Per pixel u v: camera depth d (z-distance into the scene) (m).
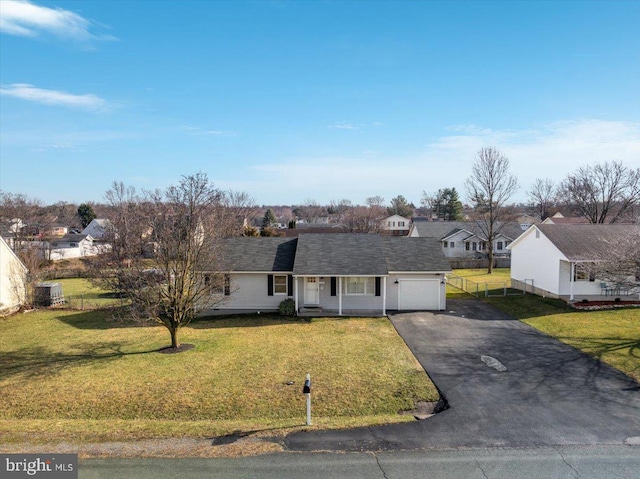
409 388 12.70
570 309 23.25
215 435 9.35
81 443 8.92
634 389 12.45
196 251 17.98
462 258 50.69
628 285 18.64
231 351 16.89
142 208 26.09
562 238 26.02
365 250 25.69
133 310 16.94
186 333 20.11
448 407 11.21
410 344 17.61
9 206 50.88
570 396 11.93
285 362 15.34
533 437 9.37
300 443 8.97
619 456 8.49
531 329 19.91
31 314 25.56
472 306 25.61
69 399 12.34
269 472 7.75
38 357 16.64
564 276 25.05
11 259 25.94
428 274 24.77
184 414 11.22
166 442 8.98
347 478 7.58
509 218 46.56
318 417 10.84
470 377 13.59
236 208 66.81
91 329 21.45
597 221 53.19
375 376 13.73
